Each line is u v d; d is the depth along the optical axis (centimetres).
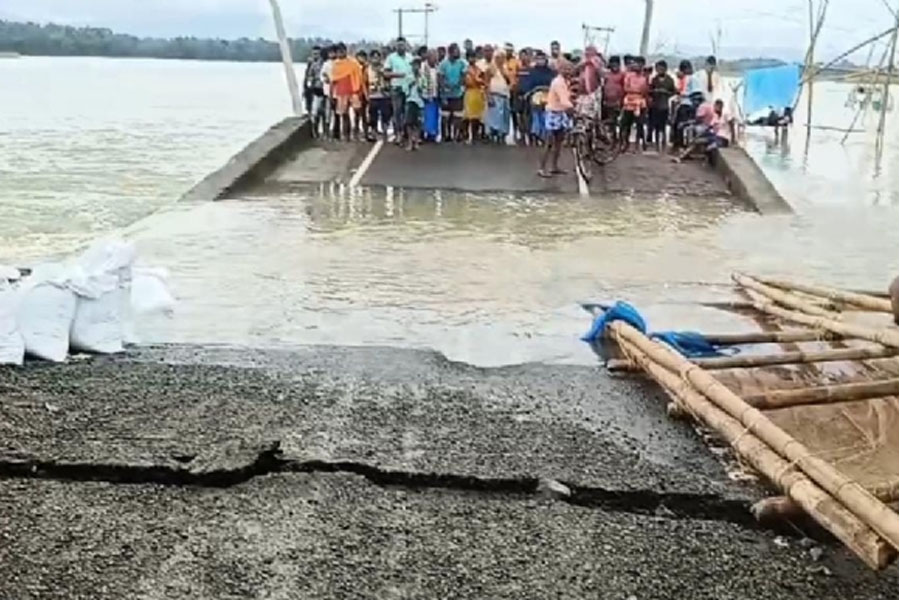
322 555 298
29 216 976
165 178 1286
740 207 1151
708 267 798
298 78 2375
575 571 293
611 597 280
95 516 319
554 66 1534
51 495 332
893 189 1316
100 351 492
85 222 949
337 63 1576
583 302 662
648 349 463
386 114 1593
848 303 606
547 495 344
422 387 451
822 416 429
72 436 377
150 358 487
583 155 1444
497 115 1566
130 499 331
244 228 922
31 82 3531
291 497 336
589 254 840
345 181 1263
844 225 1026
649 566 297
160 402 420
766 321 622
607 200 1180
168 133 1841
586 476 355
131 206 1057
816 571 296
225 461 356
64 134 1772
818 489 304
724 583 289
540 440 388
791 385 480
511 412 420
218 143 1700
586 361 515
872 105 2020
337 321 597
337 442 379
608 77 1516
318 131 1603
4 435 375
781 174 1470
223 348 512
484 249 849
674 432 403
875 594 284
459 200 1147
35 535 304
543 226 985
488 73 1554
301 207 1066
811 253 868
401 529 316
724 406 375
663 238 932
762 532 321
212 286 677
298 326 583
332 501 333
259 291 667
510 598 278
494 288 698
